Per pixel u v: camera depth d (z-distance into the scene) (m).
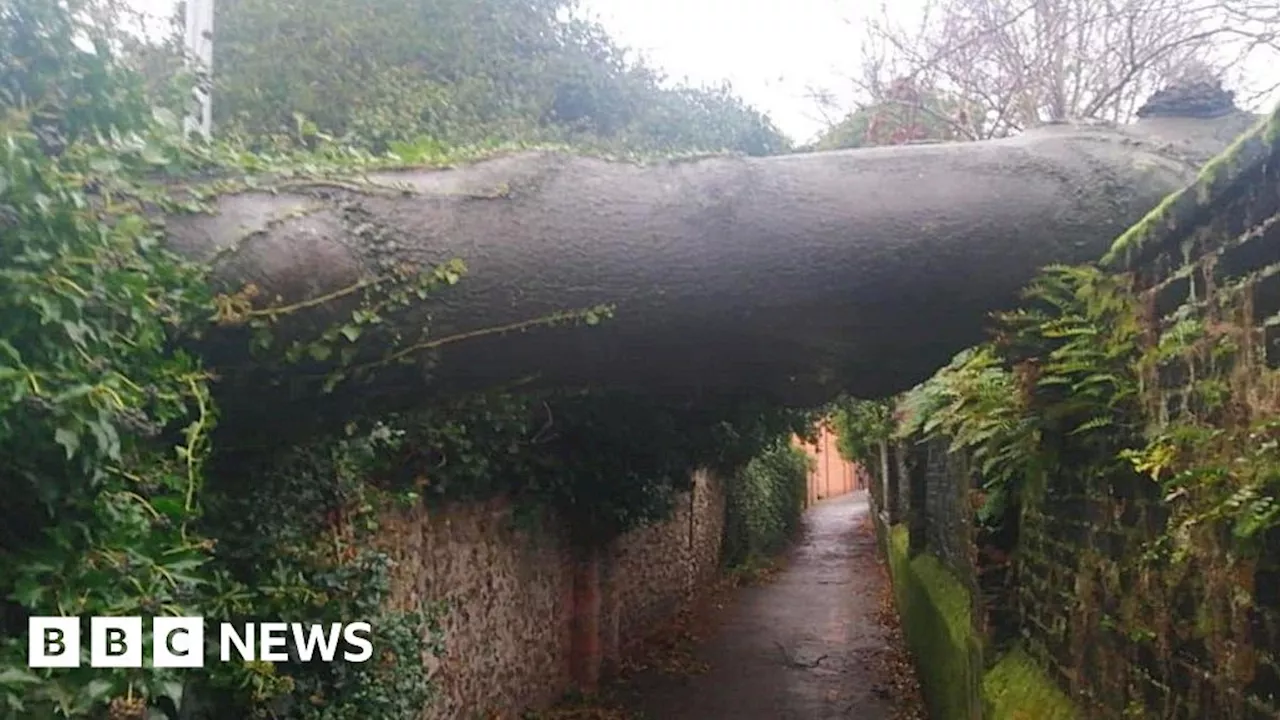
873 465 20.58
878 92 12.16
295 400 3.82
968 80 10.91
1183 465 2.87
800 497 26.59
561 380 4.11
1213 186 2.71
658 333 3.93
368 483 5.58
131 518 2.74
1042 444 4.51
